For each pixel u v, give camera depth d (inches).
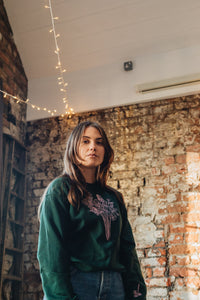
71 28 179.3
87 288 48.5
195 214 151.8
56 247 49.6
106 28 177.9
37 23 179.9
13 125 173.2
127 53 183.8
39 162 181.0
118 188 164.4
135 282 55.7
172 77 174.6
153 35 177.8
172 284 144.6
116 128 175.0
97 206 53.8
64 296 46.8
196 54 175.2
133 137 171.0
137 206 159.3
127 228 59.7
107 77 185.0
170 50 179.8
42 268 49.4
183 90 169.5
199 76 168.6
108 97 180.7
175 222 152.9
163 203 156.9
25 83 193.9
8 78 173.9
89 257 50.1
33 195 176.1
